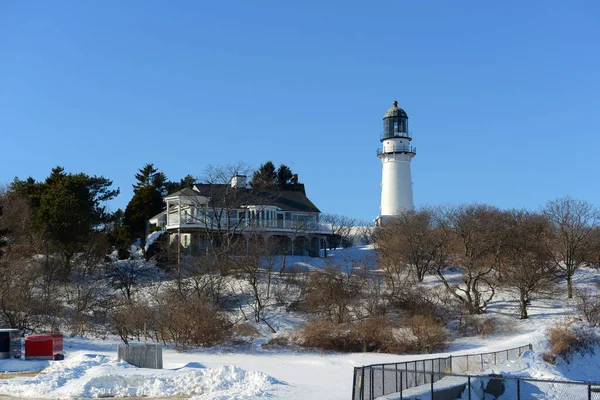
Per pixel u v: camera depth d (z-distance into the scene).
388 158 99.25
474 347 51.06
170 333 54.03
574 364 46.62
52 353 40.09
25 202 77.75
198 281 63.16
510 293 65.00
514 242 66.62
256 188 82.44
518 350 44.97
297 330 54.59
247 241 71.50
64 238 73.69
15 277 59.12
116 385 30.28
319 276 61.62
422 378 30.36
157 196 98.06
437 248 71.69
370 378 24.56
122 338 52.62
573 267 67.81
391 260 72.12
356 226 115.94
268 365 41.69
